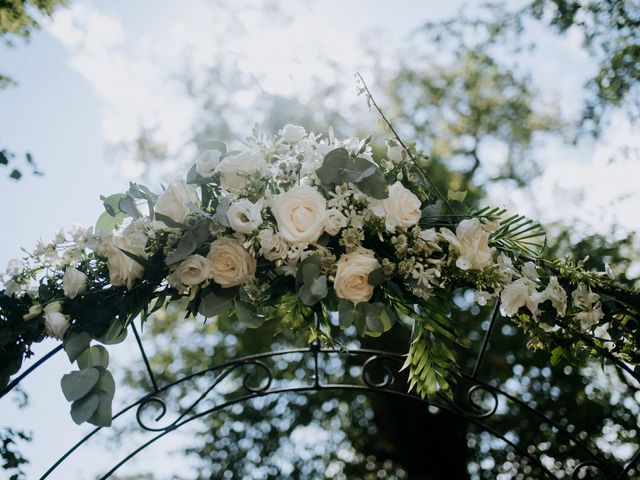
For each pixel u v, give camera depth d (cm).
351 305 212
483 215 229
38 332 229
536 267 236
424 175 236
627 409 938
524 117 1123
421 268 212
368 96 238
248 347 1203
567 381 1052
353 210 214
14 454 290
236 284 215
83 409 210
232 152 229
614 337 238
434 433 1048
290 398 1162
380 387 298
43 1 491
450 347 1054
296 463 1117
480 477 1071
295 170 221
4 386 228
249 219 207
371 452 1112
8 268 225
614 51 561
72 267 226
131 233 222
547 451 1012
